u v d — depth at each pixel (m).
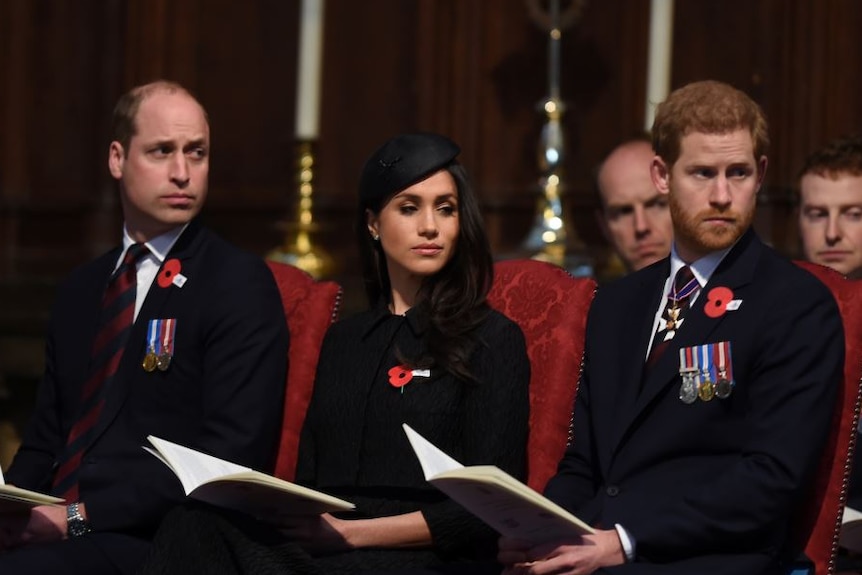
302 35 25.55
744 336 14.47
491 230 29.34
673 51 27.94
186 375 16.41
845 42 26.09
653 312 15.27
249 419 16.05
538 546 14.11
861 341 15.12
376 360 15.99
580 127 28.89
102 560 15.56
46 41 33.34
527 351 16.45
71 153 33.16
